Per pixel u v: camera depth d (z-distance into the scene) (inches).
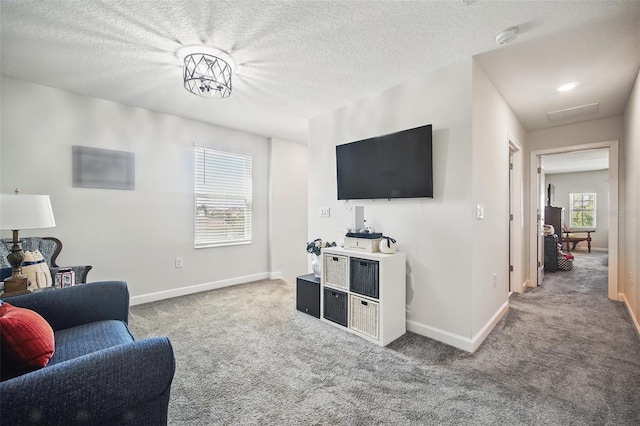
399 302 95.9
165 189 139.5
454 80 90.7
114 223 124.4
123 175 126.6
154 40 79.2
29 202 67.5
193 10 67.0
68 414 34.5
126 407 39.0
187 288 146.2
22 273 76.2
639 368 75.4
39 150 107.1
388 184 104.1
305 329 101.0
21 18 69.6
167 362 42.4
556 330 100.3
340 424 55.8
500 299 112.6
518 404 61.4
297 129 164.2
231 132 163.9
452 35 77.2
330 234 132.3
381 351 85.3
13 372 41.5
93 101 118.7
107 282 70.1
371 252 97.8
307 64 92.0
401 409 60.1
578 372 73.6
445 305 91.6
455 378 71.2
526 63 91.4
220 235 160.1
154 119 135.8
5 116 100.8
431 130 92.7
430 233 95.4
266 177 181.5
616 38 78.0
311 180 141.9
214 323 106.4
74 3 64.2
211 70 91.8
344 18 70.3
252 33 76.3
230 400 62.7
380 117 112.1
